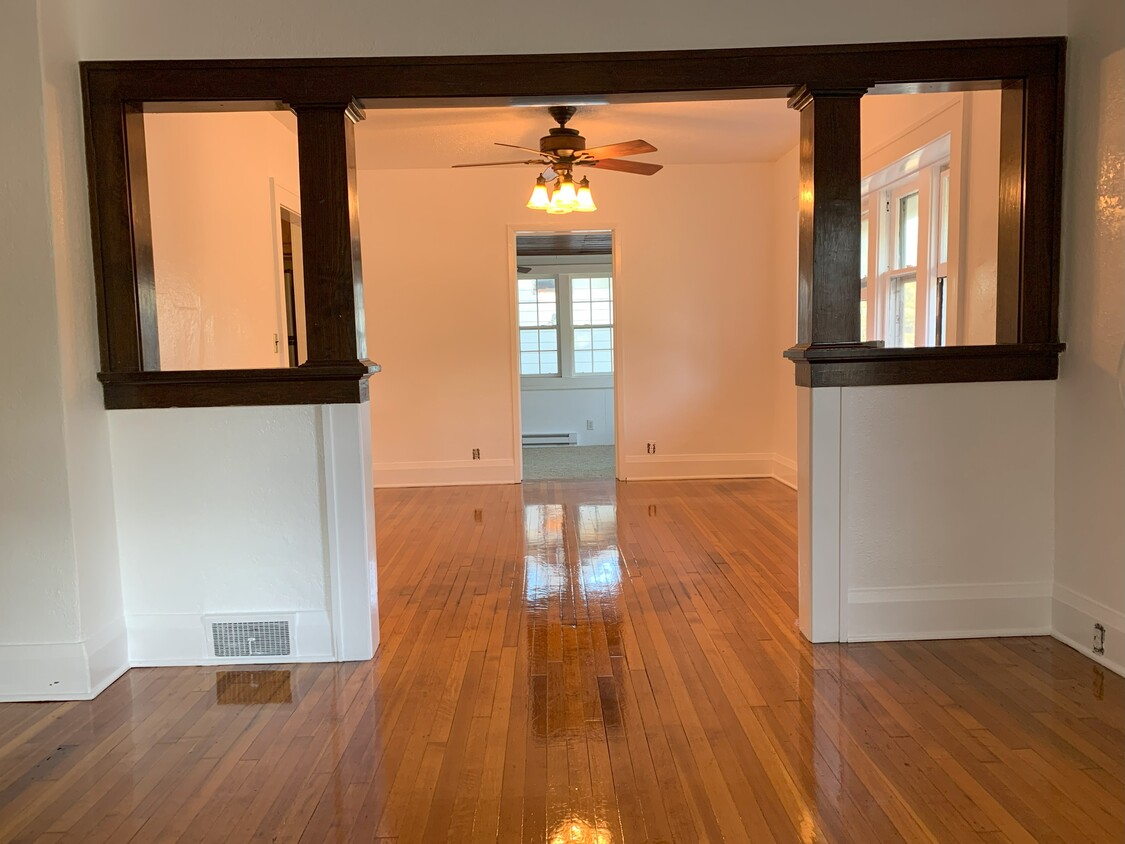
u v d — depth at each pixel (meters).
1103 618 2.56
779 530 4.51
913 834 1.71
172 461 2.70
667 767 2.00
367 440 2.79
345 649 2.75
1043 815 1.76
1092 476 2.59
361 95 2.61
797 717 2.25
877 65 2.62
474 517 5.05
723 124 4.88
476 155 5.55
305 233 2.64
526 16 2.62
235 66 2.59
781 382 6.04
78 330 2.52
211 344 3.70
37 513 2.45
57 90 2.44
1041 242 2.70
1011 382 2.74
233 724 2.29
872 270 4.62
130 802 1.89
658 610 3.20
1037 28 2.63
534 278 9.88
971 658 2.64
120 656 2.69
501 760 2.05
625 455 6.31
